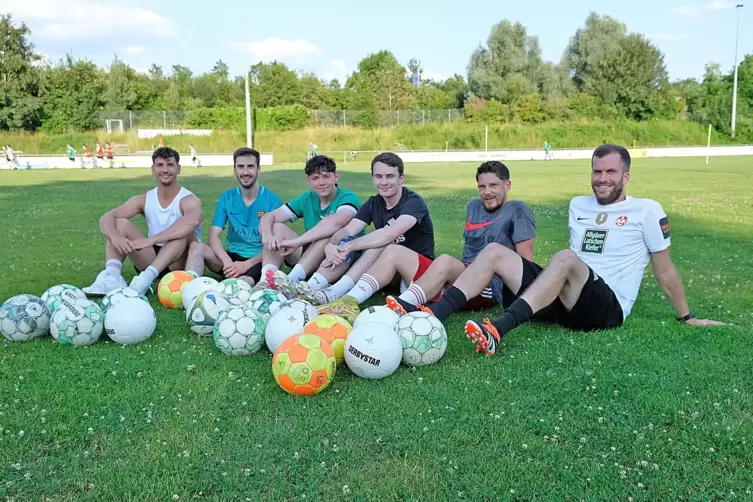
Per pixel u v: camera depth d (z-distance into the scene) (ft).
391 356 11.26
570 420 9.61
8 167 112.88
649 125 164.04
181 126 152.87
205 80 235.40
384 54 244.83
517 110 171.83
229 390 10.93
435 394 10.58
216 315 14.03
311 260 17.15
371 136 157.99
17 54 144.56
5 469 8.37
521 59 195.62
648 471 8.21
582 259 14.48
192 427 9.51
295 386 10.46
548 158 141.59
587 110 175.01
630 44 177.68
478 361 12.23
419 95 207.62
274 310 13.80
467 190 59.67
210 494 7.86
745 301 17.24
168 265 18.07
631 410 9.93
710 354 12.44
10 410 10.06
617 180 13.79
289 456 8.65
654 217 13.80
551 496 7.70
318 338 10.96
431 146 157.58
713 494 7.73
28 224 35.76
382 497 7.72
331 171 17.79
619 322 14.07
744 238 29.09
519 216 15.23
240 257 20.02
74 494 7.84
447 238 30.09
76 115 145.48
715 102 168.55
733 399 10.31
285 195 54.13
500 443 8.95
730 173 80.02
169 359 12.59
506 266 13.25
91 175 91.81
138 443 9.05
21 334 13.64
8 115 140.15
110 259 17.52
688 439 8.98
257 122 157.58
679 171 85.15
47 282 20.34
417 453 8.70
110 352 13.01
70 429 9.43
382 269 14.98
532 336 13.76
